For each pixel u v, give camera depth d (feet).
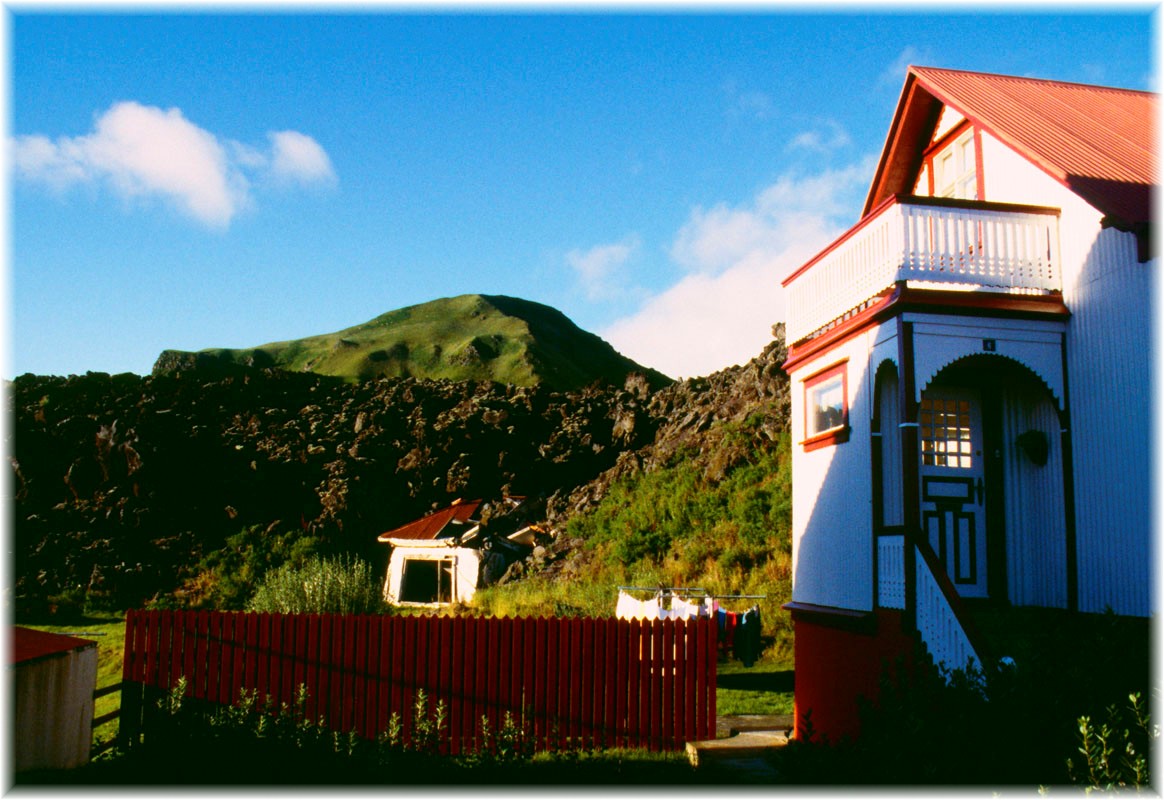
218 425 142.72
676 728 39.58
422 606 98.27
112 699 53.93
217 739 34.53
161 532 117.91
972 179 41.55
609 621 39.99
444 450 138.62
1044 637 23.38
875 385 34.27
